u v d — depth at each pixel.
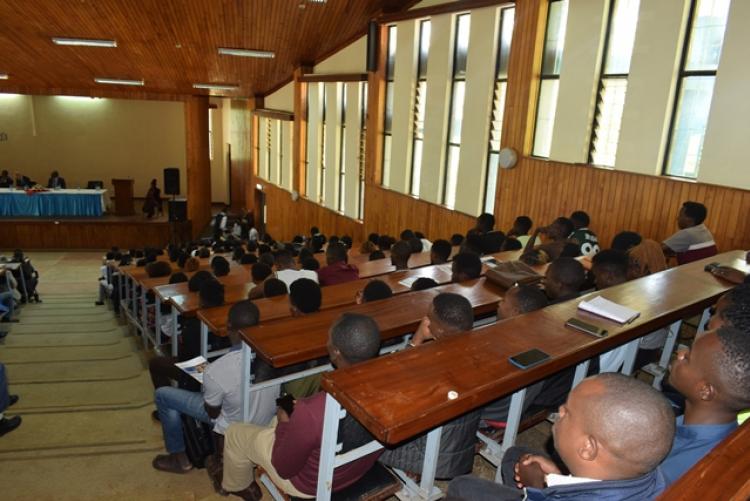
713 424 1.25
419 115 9.05
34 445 3.05
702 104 4.93
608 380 1.02
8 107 18.23
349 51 11.34
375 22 9.63
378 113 10.05
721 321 1.70
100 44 10.09
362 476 1.89
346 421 1.61
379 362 1.46
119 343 5.64
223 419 2.48
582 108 5.95
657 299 2.10
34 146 18.73
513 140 6.87
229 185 21.19
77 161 19.25
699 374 1.24
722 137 4.67
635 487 0.96
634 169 5.46
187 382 3.00
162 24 9.43
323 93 12.75
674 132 5.17
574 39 5.96
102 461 2.81
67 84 14.96
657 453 0.95
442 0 8.23
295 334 2.03
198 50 11.34
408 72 9.09
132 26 9.46
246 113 18.77
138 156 19.69
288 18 9.50
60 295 10.52
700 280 2.40
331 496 1.80
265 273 4.87
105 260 10.32
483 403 1.38
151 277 6.45
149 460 2.82
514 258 4.04
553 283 2.54
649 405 0.96
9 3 8.22
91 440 3.12
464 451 1.87
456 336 1.65
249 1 8.48
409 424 1.21
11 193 15.87
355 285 3.37
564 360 1.56
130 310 7.00
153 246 16.58
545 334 1.70
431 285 2.94
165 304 5.02
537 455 1.44
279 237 16.33
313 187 13.66
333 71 12.13
